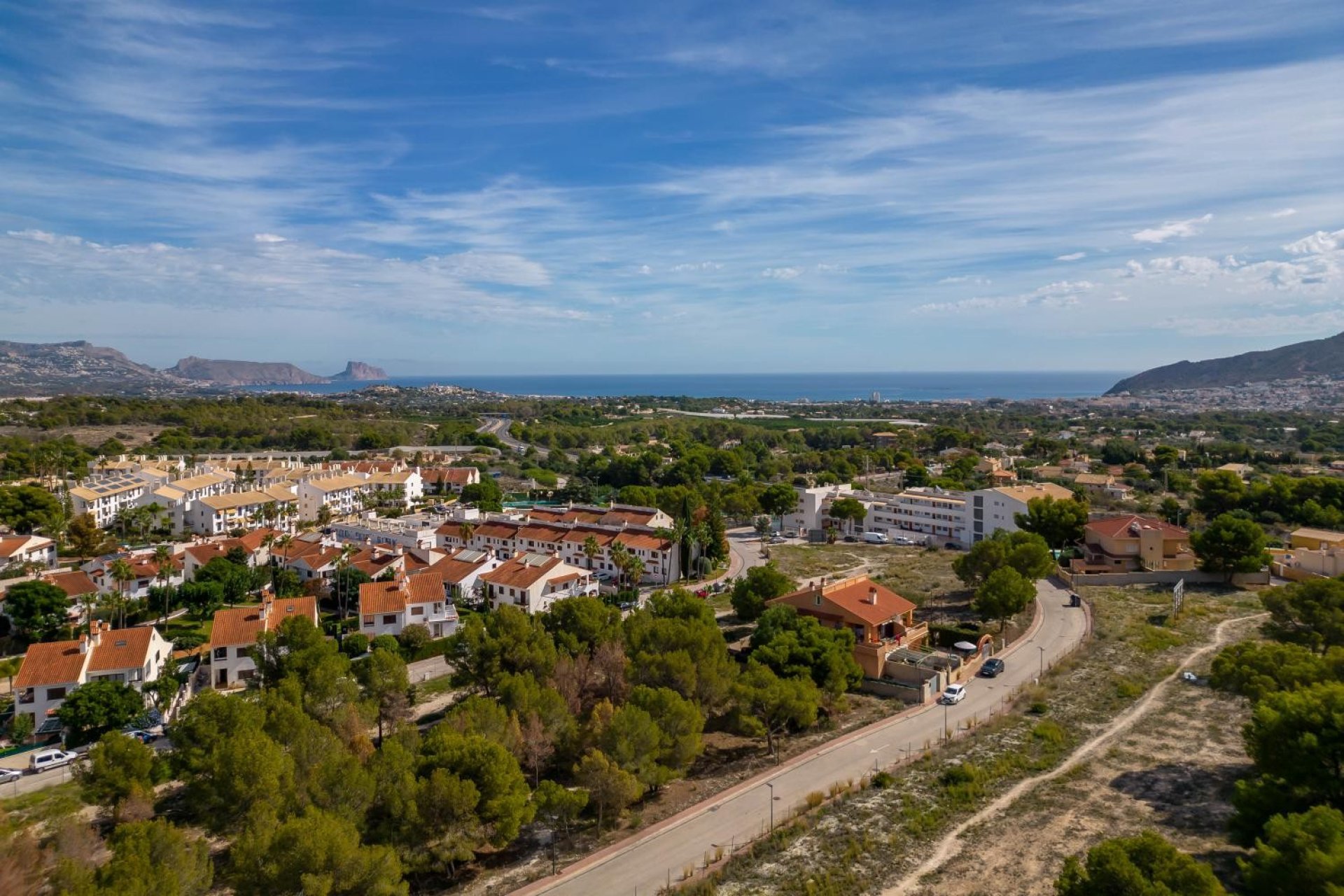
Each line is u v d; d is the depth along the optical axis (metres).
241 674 94.25
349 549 135.88
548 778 68.88
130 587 123.31
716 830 58.25
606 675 81.25
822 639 81.69
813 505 189.62
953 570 131.62
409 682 85.62
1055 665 88.00
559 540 149.38
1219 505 174.50
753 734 72.00
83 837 52.47
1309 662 61.09
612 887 51.62
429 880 54.91
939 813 57.44
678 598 96.75
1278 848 39.00
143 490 196.00
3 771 72.56
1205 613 105.50
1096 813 56.41
